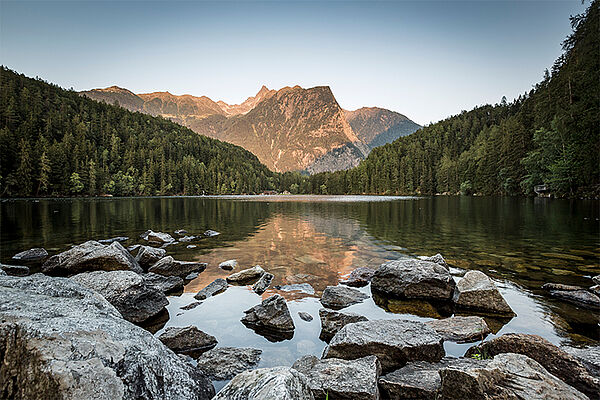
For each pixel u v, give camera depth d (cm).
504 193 7656
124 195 10888
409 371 423
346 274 1012
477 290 721
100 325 330
